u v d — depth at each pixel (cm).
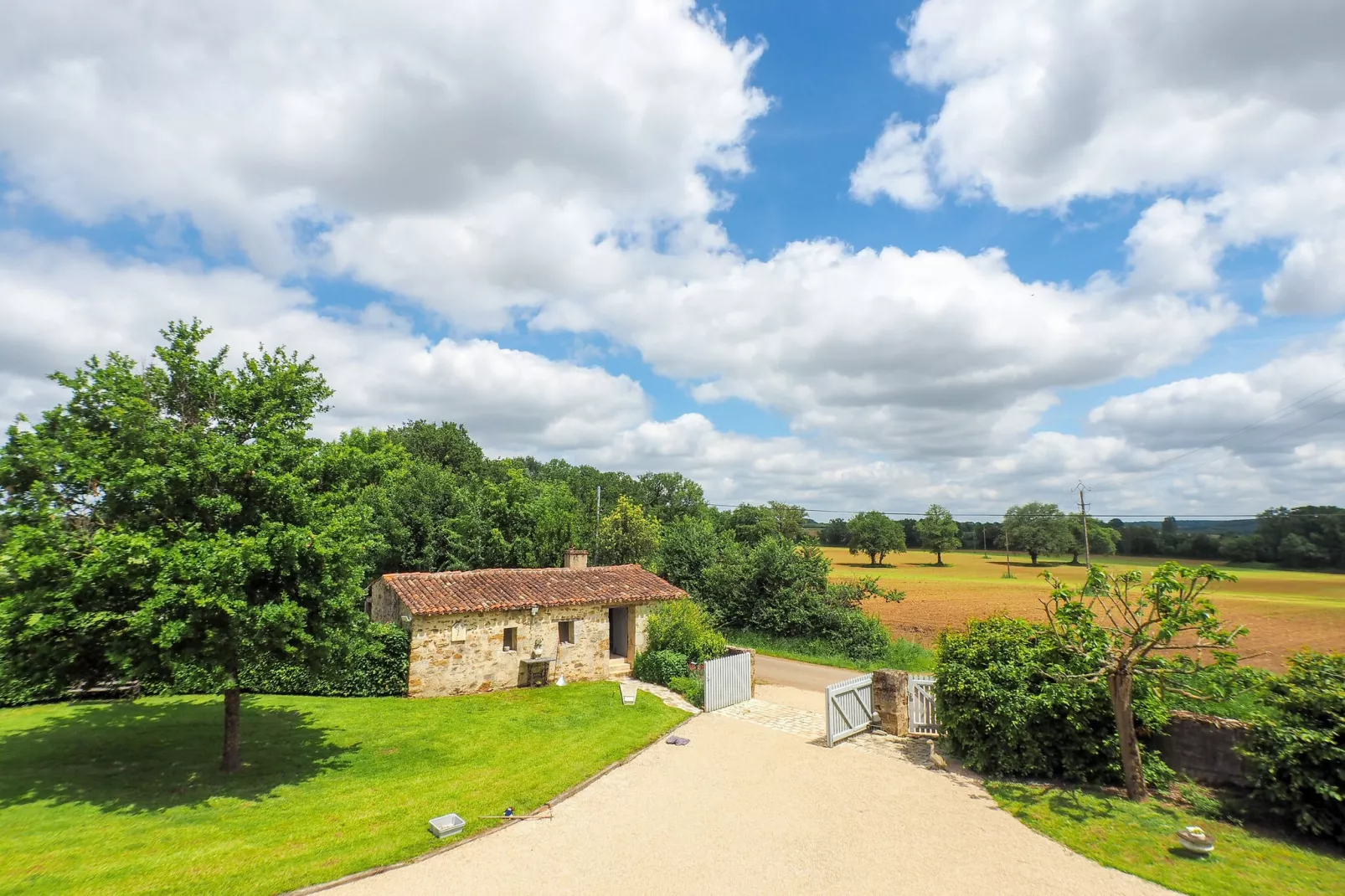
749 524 7644
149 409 1210
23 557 1060
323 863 933
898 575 8438
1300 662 1103
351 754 1459
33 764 1314
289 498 1274
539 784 1284
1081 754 1288
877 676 1770
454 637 2077
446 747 1533
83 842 968
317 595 1238
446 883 892
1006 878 925
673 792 1273
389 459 1592
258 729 1619
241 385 1394
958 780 1338
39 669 1147
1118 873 928
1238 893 865
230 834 1019
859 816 1154
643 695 2141
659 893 881
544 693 2127
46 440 1197
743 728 1781
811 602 3231
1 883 834
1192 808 1128
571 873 932
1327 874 909
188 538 1176
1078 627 1242
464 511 3462
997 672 1372
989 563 11012
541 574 2533
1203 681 1191
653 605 2586
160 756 1395
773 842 1044
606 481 8394
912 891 892
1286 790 1029
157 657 1128
